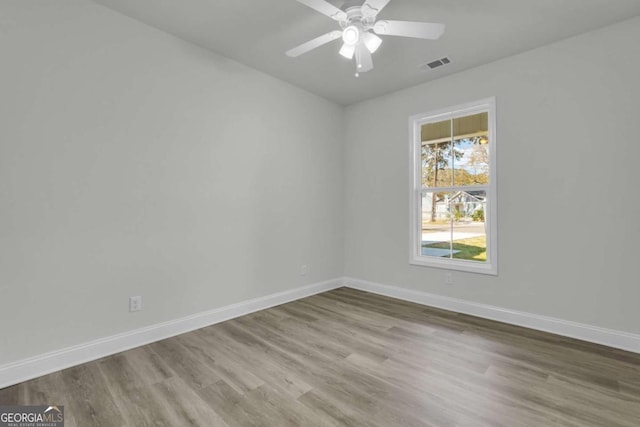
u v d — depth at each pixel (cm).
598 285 258
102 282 236
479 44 280
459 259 346
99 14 232
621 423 162
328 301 378
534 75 288
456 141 349
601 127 256
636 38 242
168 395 187
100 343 234
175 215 276
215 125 304
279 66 330
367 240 425
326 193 426
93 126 230
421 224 380
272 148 356
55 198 214
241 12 240
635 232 243
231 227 318
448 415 169
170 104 272
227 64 312
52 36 212
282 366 221
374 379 204
